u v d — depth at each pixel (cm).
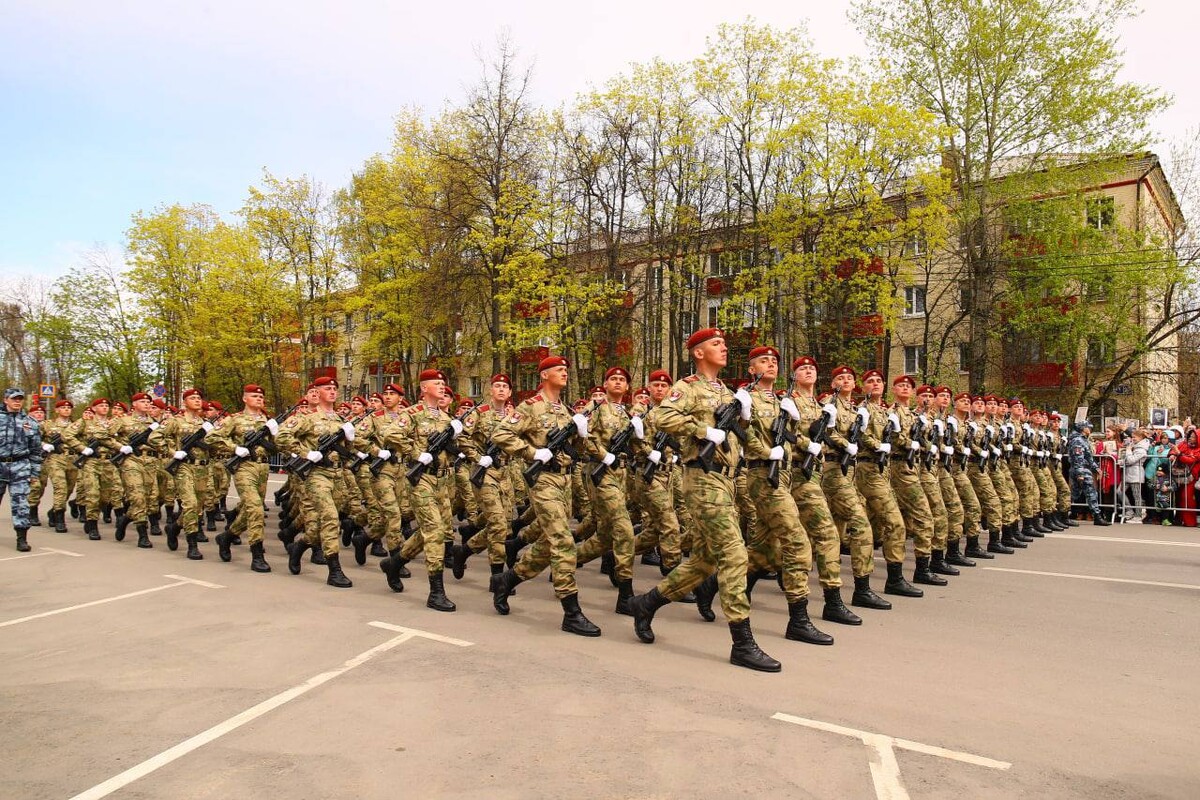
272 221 3231
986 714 429
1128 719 424
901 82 2300
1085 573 845
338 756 373
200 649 555
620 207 2480
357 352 3288
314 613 663
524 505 1166
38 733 405
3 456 1006
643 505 790
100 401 1199
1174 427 1511
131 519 1075
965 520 943
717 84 2333
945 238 2105
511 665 516
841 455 686
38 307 4631
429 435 750
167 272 3462
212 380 3578
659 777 348
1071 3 2094
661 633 605
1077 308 2320
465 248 2623
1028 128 2206
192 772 358
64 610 678
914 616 657
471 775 351
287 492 1088
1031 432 1137
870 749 379
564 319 2403
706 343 540
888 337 2327
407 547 730
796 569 577
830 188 2150
